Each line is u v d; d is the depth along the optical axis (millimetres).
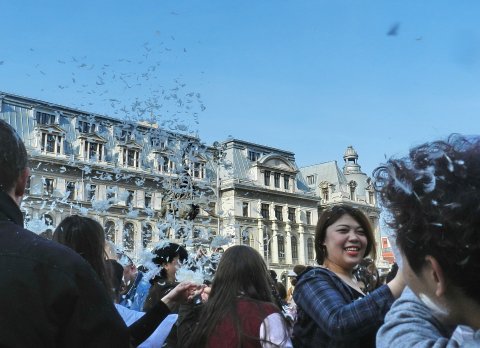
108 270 3822
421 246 1335
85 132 37469
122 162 37312
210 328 3078
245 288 3260
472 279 1259
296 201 55125
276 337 2963
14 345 1730
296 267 5781
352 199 60750
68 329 1831
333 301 2830
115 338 1902
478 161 1324
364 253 3646
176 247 5703
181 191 10977
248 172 52875
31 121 37188
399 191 1417
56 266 1871
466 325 1319
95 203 9688
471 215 1241
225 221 29062
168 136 11406
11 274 1814
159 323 3381
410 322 1540
